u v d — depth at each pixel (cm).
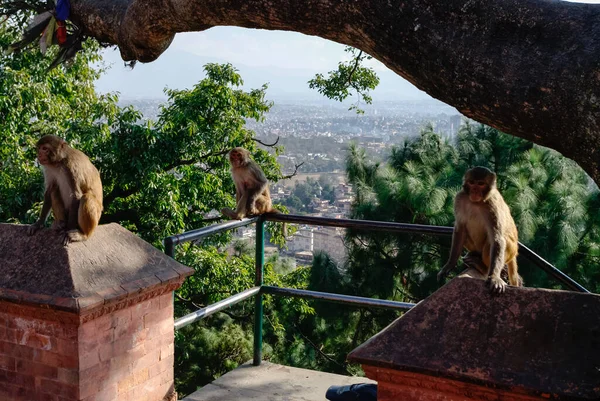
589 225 1152
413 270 1291
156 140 1505
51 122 1530
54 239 355
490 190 372
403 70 267
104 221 1670
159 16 325
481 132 1254
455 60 246
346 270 1334
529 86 232
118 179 1529
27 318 345
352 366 1432
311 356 1499
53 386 343
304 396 443
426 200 1149
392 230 430
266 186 781
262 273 495
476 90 244
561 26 235
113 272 354
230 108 1688
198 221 1747
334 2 267
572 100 226
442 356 257
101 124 1434
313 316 1633
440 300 272
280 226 1780
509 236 388
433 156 1244
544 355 245
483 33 243
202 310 434
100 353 346
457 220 394
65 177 410
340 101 980
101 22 362
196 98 1623
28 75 1413
